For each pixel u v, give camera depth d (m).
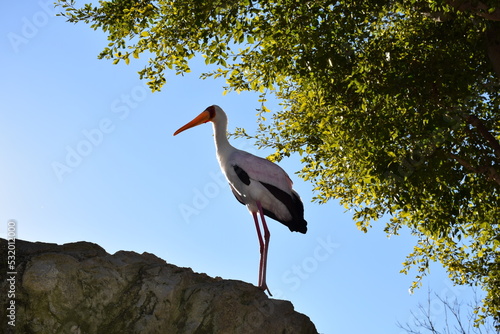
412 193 9.91
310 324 6.80
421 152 9.27
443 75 9.55
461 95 9.66
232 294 6.43
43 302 5.93
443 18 9.51
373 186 10.53
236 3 9.07
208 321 6.24
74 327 5.94
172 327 6.23
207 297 6.36
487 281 12.93
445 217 10.05
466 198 10.16
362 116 9.52
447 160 9.80
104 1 10.95
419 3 9.74
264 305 6.54
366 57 9.72
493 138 10.13
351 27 9.16
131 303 6.20
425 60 9.84
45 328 5.85
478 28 9.61
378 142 9.30
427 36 10.48
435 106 9.61
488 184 10.38
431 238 12.62
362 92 9.57
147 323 6.07
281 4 9.55
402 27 11.00
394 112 9.60
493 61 9.70
